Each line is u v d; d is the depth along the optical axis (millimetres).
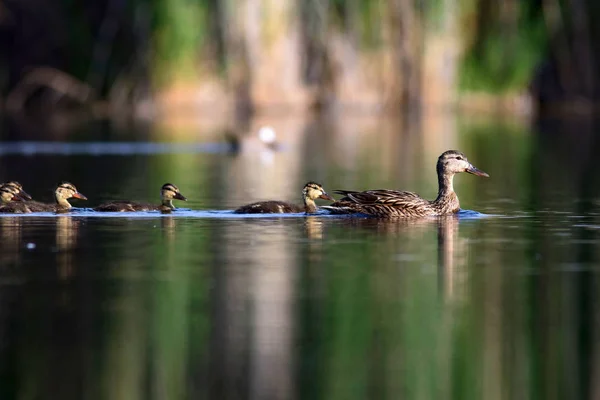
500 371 10438
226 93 52625
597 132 45094
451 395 9906
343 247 16125
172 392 9844
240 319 11969
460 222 19000
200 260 15070
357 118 52125
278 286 13469
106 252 15656
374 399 9703
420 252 15727
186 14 51812
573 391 9992
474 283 13695
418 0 52562
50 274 14117
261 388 9961
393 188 26094
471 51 53031
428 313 12320
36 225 18391
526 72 53031
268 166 32156
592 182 26781
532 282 13742
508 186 26000
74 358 10703
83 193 24297
